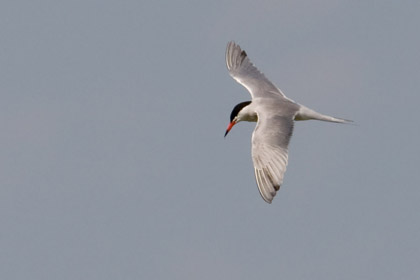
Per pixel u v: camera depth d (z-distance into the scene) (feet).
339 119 54.34
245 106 56.44
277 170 49.57
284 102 55.42
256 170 49.67
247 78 58.80
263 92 57.21
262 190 48.93
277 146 50.60
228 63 60.29
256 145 50.62
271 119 52.90
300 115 54.54
